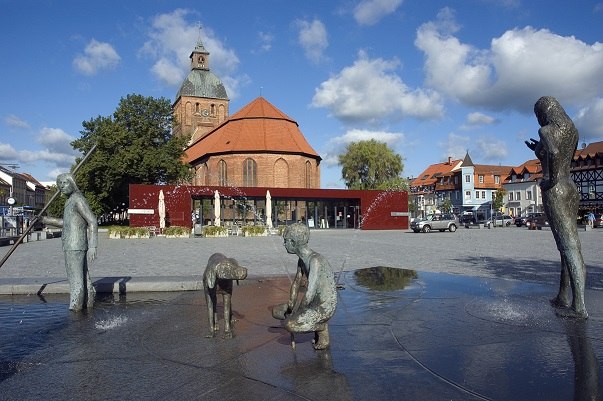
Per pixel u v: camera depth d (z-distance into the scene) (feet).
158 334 18.21
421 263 49.01
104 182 177.06
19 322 20.98
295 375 12.94
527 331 16.60
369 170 237.45
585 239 93.66
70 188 23.43
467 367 12.97
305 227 15.14
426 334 16.52
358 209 175.32
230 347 16.07
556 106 18.70
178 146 196.44
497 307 20.84
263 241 100.89
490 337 15.92
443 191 318.65
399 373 12.71
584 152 216.54
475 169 305.94
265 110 242.37
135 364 14.85
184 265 48.98
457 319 18.69
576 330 16.61
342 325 18.06
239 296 25.82
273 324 19.33
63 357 15.84
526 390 11.25
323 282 14.61
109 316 22.08
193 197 155.63
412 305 21.67
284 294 26.27
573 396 10.84
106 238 117.19
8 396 12.59
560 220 18.81
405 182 240.94
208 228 123.44
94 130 186.70
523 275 38.06
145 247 80.59
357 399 11.14
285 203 169.89
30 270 46.44
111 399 12.16
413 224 145.07
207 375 13.48
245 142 228.22
